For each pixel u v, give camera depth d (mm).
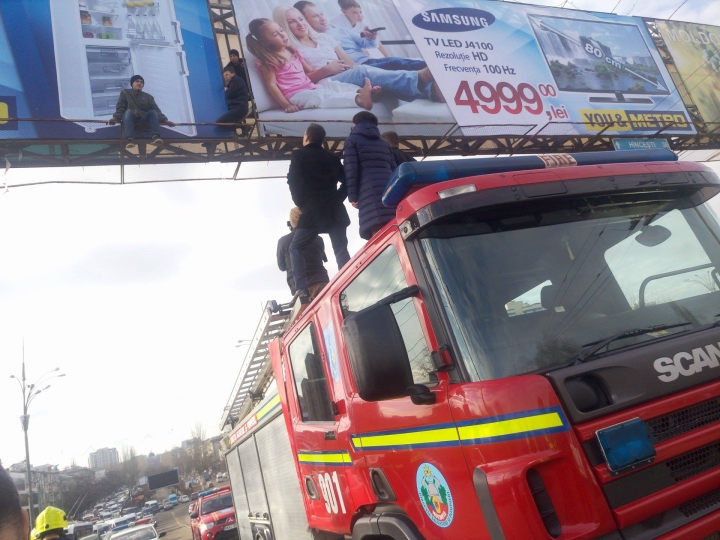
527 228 2783
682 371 2492
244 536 8172
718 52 18828
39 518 4688
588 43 16578
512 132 14297
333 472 3910
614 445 2248
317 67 12633
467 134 13805
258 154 11578
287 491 5367
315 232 5527
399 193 3027
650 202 3057
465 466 2457
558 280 2699
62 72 10258
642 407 2367
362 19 13492
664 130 16688
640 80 17000
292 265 5535
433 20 14508
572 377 2355
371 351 2494
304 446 4508
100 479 113375
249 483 7449
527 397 2287
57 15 10484
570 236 2816
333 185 5590
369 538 3432
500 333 2521
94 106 10359
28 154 9859
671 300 2795
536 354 2484
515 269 2670
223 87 11547
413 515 2922
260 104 11758
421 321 2748
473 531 2441
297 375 4707
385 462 3143
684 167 3166
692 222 3096
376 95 13109
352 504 3623
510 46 15312
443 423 2590
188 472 126500
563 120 15281
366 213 4414
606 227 2887
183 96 11148
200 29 11688
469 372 2490
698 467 2426
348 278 3584
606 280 2752
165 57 11195
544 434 2234
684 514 2346
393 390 2498
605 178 2938
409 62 13727
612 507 2213
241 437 7672
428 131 13461
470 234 2725
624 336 2568
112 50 10781
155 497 91688
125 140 9938
